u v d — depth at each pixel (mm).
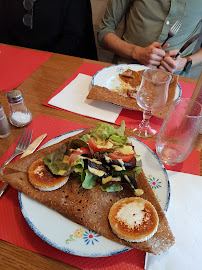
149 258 533
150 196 601
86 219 555
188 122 669
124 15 1713
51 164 634
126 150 638
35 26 1654
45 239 527
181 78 1181
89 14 1703
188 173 736
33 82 1109
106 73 1140
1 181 681
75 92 1055
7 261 530
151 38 1509
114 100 959
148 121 924
